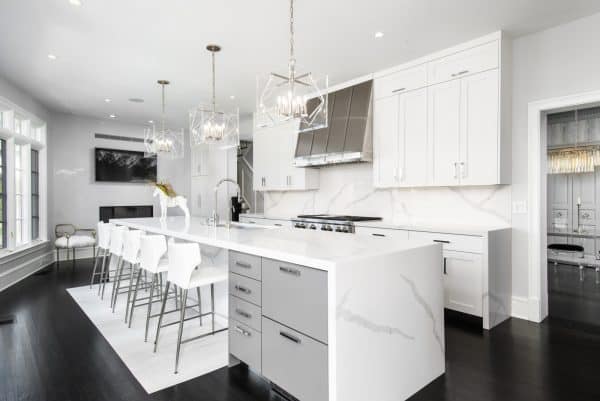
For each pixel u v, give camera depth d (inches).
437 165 150.1
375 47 145.3
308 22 124.3
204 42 140.4
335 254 73.0
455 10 116.4
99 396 82.9
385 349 75.7
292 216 225.5
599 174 212.5
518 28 129.4
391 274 77.0
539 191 133.2
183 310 96.6
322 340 67.9
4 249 194.2
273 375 80.1
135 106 239.1
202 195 316.8
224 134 161.8
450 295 134.7
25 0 109.9
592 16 120.5
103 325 128.4
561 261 230.7
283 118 111.0
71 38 136.4
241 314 90.4
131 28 128.5
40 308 148.4
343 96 191.3
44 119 239.3
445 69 147.3
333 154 184.9
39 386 87.2
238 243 90.2
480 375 92.5
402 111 163.3
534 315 133.5
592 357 102.9
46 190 241.9
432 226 146.6
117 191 291.1
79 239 240.7
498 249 131.1
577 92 123.7
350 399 68.1
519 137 137.6
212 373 93.7
